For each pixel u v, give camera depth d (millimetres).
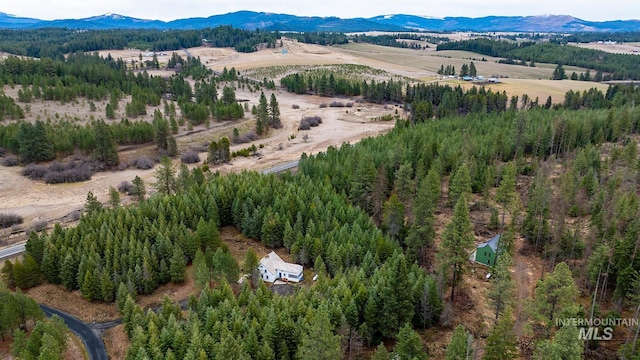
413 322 53062
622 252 54594
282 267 66938
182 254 68750
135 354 47906
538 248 69375
